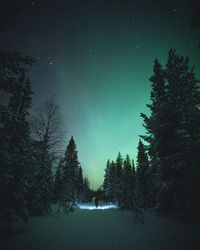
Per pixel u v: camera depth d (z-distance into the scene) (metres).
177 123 9.00
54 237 5.09
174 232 5.66
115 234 5.69
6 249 3.95
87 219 8.68
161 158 9.27
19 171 6.70
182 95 9.78
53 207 12.77
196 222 6.43
